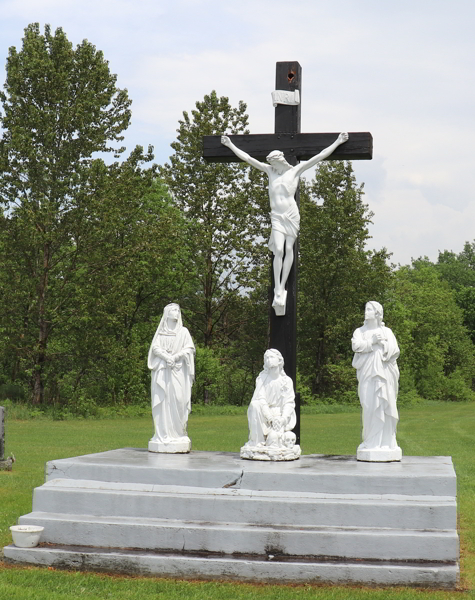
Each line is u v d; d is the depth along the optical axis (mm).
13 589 8531
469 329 85125
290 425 11555
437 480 9867
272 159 12750
